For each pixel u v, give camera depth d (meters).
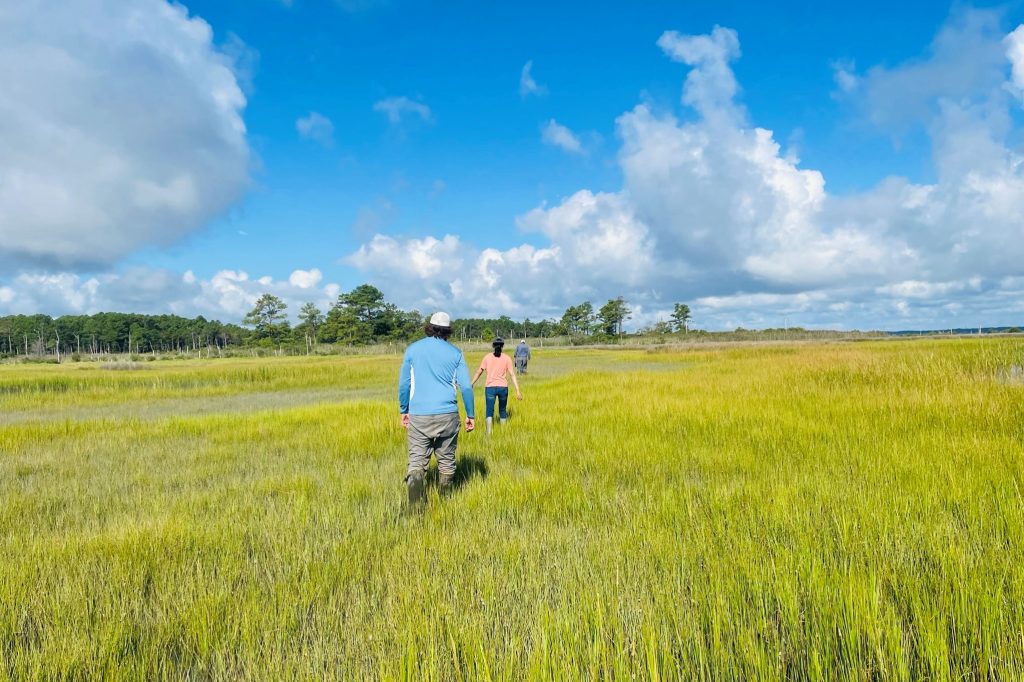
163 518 3.86
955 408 7.03
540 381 19.30
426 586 2.56
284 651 2.18
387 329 120.75
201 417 10.59
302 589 2.64
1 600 2.53
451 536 3.41
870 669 1.80
